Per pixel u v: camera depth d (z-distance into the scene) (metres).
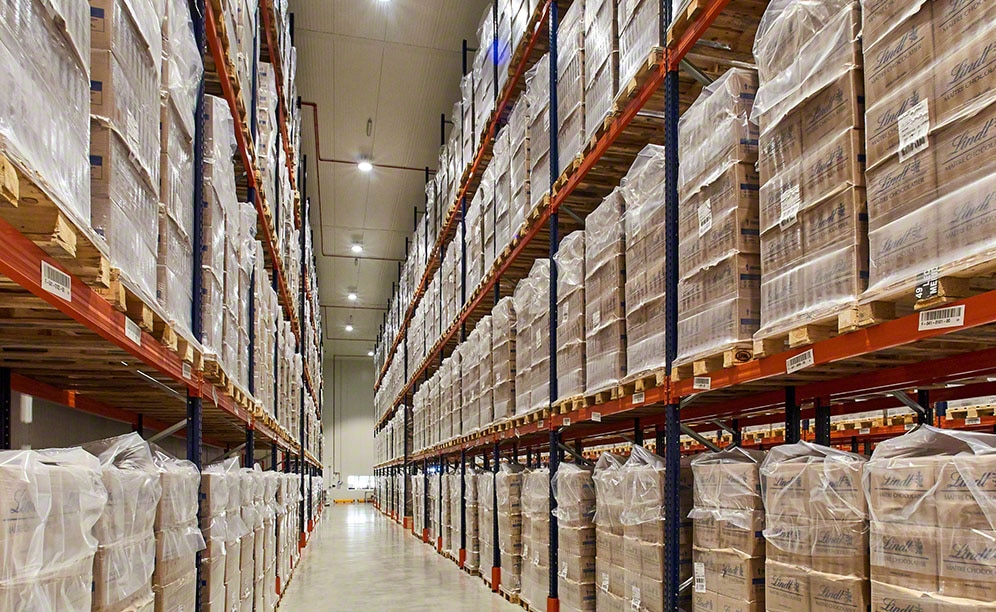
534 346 5.56
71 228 1.55
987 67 1.63
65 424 4.12
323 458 28.19
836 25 2.21
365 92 10.41
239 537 3.90
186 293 3.04
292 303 8.91
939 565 1.69
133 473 2.05
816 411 3.53
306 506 12.24
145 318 2.28
